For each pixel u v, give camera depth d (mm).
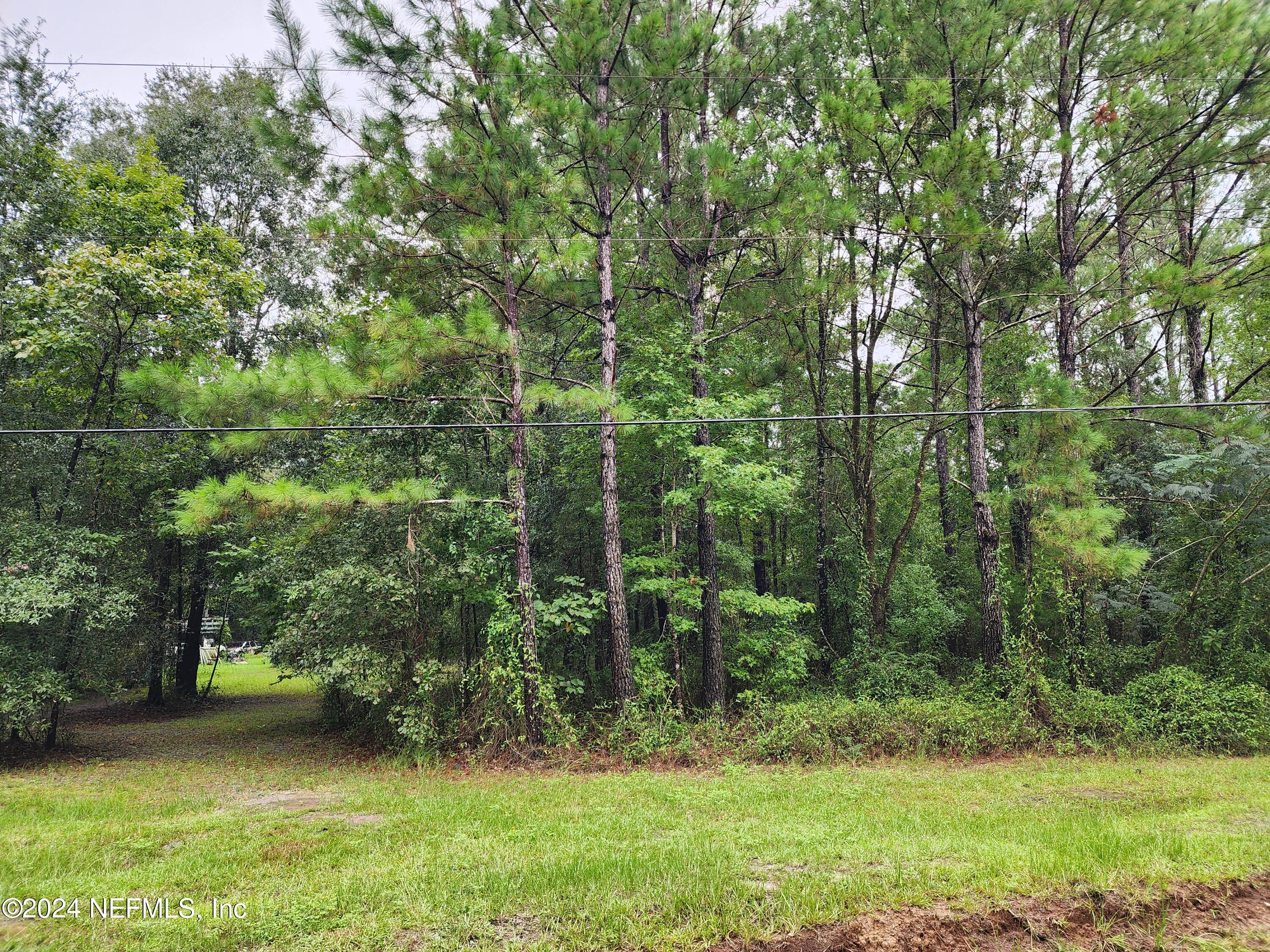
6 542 11812
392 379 9922
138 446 14344
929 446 16672
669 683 12023
